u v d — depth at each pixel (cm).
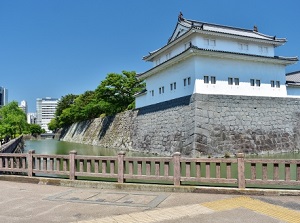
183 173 1120
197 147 1961
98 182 798
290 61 2503
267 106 2370
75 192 743
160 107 2600
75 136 5516
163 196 684
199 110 2066
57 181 847
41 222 509
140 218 520
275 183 680
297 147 2408
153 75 2869
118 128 3478
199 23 2608
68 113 6206
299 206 582
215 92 2200
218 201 630
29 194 725
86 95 6144
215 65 2236
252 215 525
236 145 2112
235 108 2216
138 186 761
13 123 4119
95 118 4638
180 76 2362
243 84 2344
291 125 2450
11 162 959
